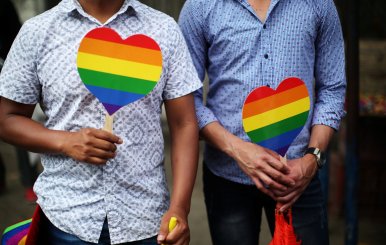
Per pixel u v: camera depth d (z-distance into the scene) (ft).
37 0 26.45
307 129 9.27
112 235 7.55
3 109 7.71
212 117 9.14
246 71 9.01
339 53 9.37
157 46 7.30
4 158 22.72
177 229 7.45
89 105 7.47
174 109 7.97
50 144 7.41
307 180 8.81
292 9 8.96
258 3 9.00
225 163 9.36
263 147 8.56
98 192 7.54
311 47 9.15
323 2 9.09
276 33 8.93
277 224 8.51
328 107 9.32
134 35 7.29
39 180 7.88
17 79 7.53
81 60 7.21
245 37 8.95
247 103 8.24
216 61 9.21
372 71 20.76
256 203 9.48
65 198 7.59
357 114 13.56
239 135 9.16
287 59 8.96
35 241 7.68
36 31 7.43
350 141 13.65
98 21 7.53
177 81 7.84
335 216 17.47
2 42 16.93
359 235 16.37
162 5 23.68
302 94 8.39
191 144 7.98
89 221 7.52
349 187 13.75
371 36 21.97
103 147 7.15
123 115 7.48
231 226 9.43
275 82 8.96
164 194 7.92
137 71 7.31
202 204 18.57
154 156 7.79
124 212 7.59
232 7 9.02
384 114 16.99
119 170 7.54
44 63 7.45
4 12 16.85
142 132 7.63
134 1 7.77
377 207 17.19
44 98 7.65
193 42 9.29
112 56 7.27
